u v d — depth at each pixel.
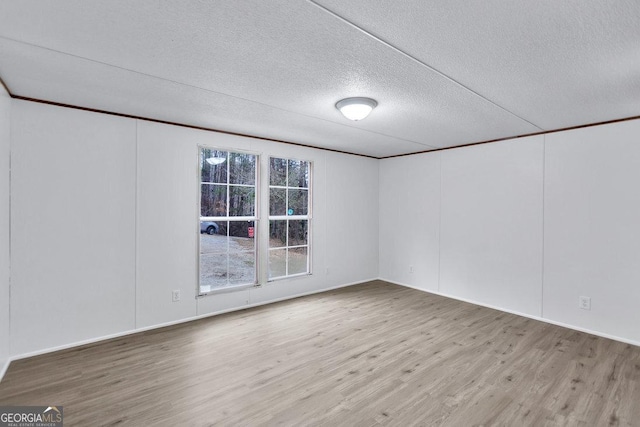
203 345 3.15
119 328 3.35
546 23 1.67
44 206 2.94
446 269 4.94
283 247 4.75
